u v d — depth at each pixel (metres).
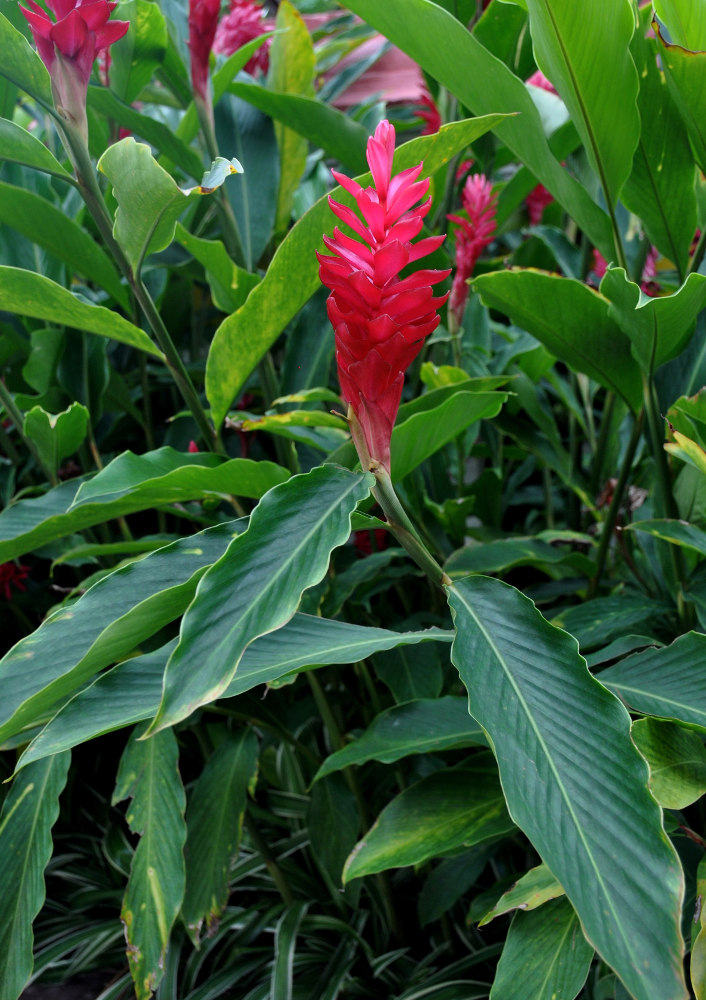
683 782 0.64
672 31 0.76
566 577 1.00
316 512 0.60
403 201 0.57
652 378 0.78
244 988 1.06
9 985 0.73
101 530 1.05
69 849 1.29
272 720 0.93
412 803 0.74
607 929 0.51
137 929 0.75
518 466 1.53
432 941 1.07
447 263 0.98
